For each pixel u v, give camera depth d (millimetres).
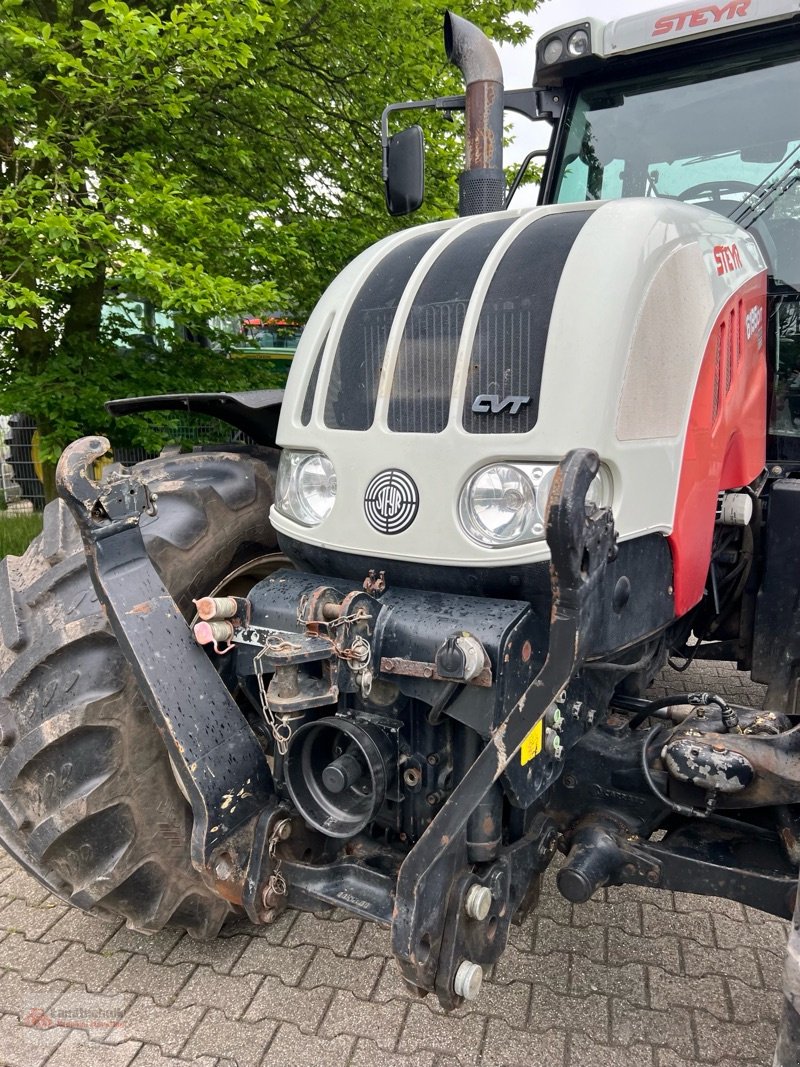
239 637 1771
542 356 1695
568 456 1382
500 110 3000
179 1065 1948
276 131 6422
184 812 2031
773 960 2316
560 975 2240
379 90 6484
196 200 4984
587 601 1417
